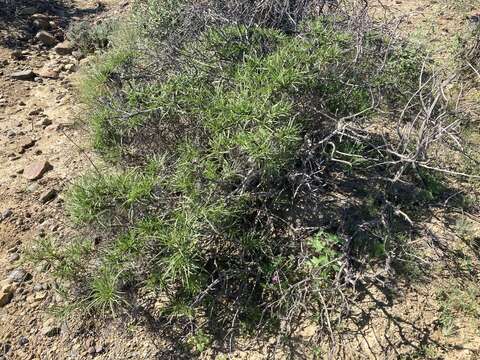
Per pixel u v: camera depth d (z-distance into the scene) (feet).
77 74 15.88
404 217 10.00
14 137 13.29
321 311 8.29
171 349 8.39
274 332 8.45
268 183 9.61
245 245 8.82
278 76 9.26
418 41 14.33
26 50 17.34
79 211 8.45
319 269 8.68
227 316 8.68
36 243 10.23
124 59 12.17
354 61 10.87
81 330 8.77
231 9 13.06
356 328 8.35
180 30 12.95
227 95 9.77
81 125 13.29
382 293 8.77
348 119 10.43
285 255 9.32
